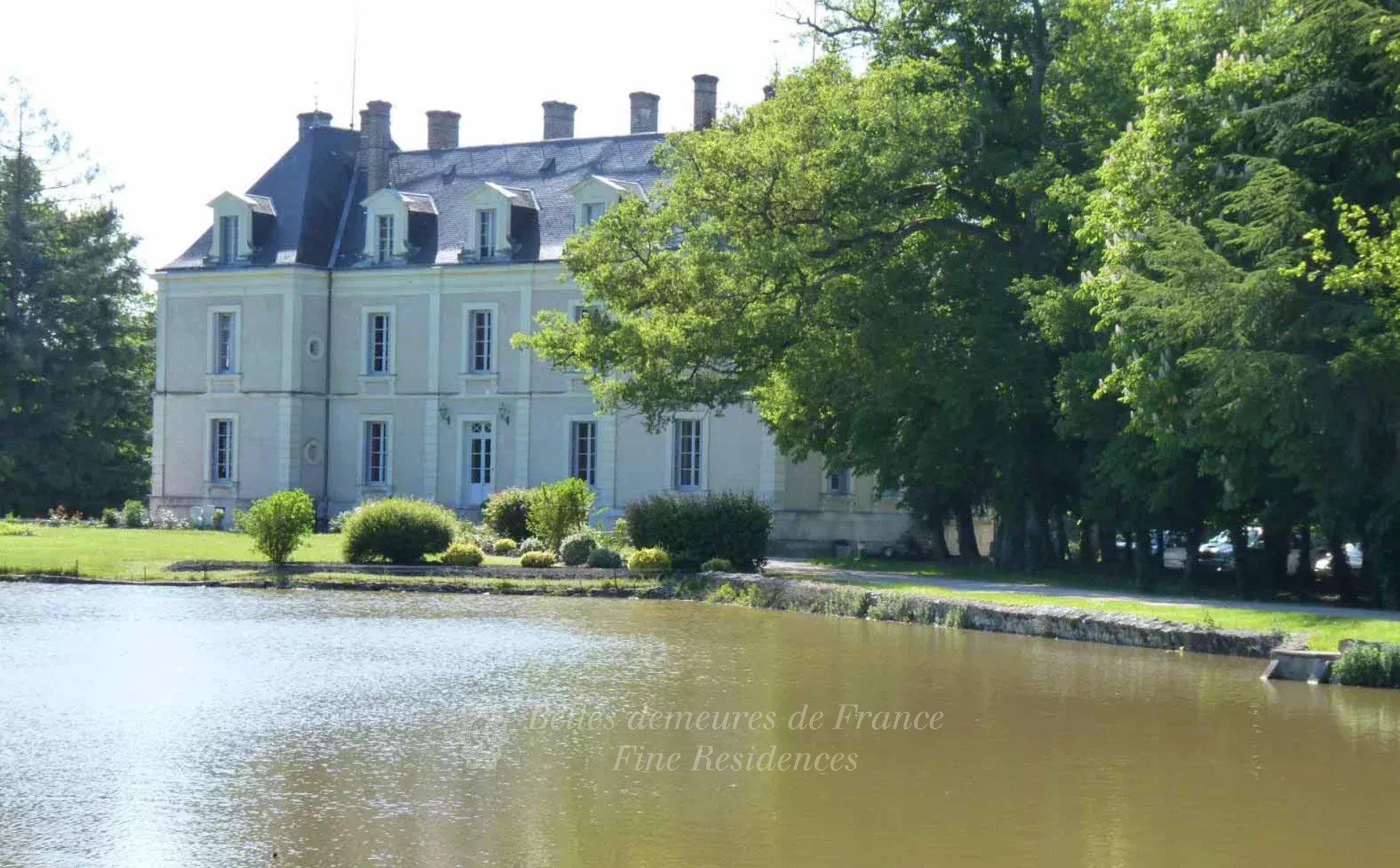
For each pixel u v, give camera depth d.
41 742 14.25
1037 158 32.16
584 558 34.62
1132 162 26.06
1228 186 24.75
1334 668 17.95
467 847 10.82
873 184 31.89
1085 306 28.92
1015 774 13.13
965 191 34.34
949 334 32.44
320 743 14.32
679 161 33.56
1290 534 30.33
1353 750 14.09
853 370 32.31
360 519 34.44
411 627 23.80
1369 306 22.28
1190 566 29.53
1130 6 32.44
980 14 33.84
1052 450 33.88
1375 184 23.42
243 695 16.98
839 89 32.78
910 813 11.82
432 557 35.06
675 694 17.11
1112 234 26.30
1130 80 31.27
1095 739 14.61
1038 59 33.59
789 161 31.83
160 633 22.53
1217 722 15.45
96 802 12.02
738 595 29.23
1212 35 26.48
